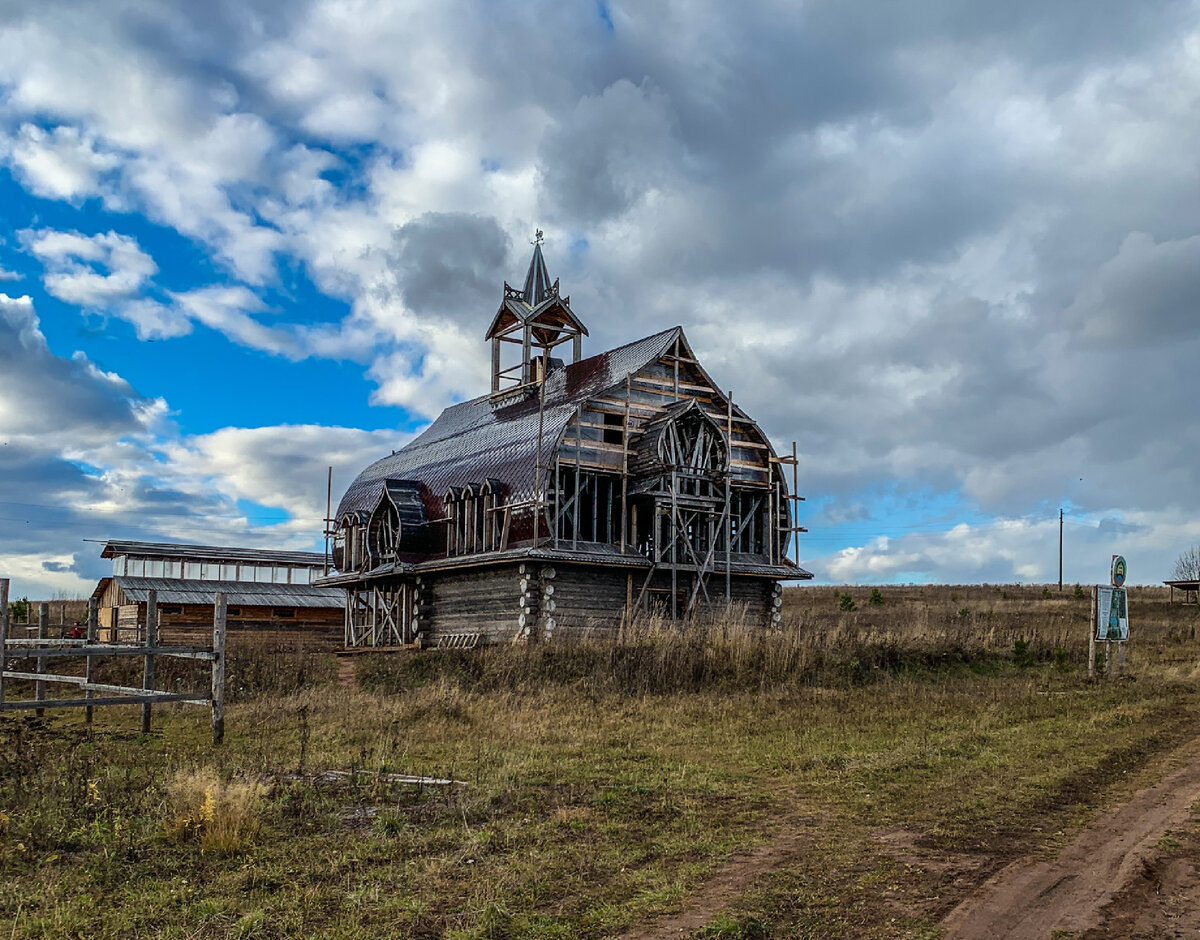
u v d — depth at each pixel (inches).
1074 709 933.8
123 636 2119.8
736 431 1766.7
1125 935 359.9
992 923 373.7
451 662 1212.5
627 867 442.3
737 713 918.4
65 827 490.0
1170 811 542.3
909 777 631.2
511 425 1761.8
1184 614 2908.5
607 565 1536.7
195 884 412.5
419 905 385.7
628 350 1759.4
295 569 2581.2
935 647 1338.6
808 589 4589.1
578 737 794.8
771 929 369.7
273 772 619.5
